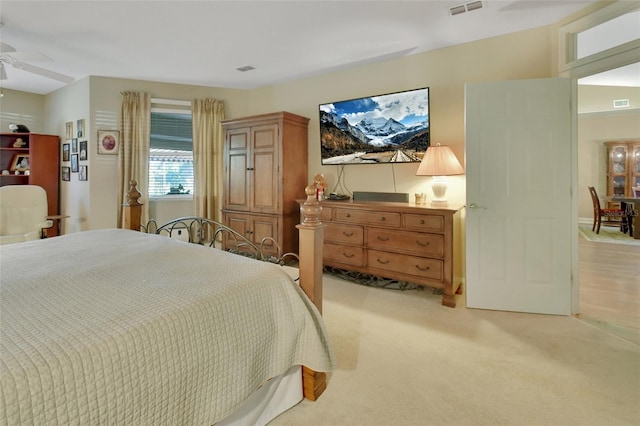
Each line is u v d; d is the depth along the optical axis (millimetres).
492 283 2910
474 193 2926
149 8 2709
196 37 3242
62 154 5164
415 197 3467
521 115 2799
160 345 1031
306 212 1729
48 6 2686
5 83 4961
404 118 3623
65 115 5066
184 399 1082
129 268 1569
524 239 2832
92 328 992
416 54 3619
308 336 1537
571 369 1979
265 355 1406
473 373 1942
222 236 4672
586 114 6801
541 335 2414
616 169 6695
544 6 2660
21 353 852
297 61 3867
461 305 3004
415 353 2168
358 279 3754
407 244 3158
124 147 4613
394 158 3727
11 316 1055
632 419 1566
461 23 2947
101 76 4531
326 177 4312
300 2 2611
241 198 4445
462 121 3387
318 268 1741
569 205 2748
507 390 1785
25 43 3402
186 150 5059
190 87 4891
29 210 4074
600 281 3557
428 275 3055
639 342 2299
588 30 2719
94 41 3346
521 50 3096
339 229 3602
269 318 1434
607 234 5949
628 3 2381
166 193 4977
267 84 4770
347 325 2586
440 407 1653
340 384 1835
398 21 2906
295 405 1660
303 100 4516
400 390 1785
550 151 2760
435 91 3521
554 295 2791
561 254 2770
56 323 1016
